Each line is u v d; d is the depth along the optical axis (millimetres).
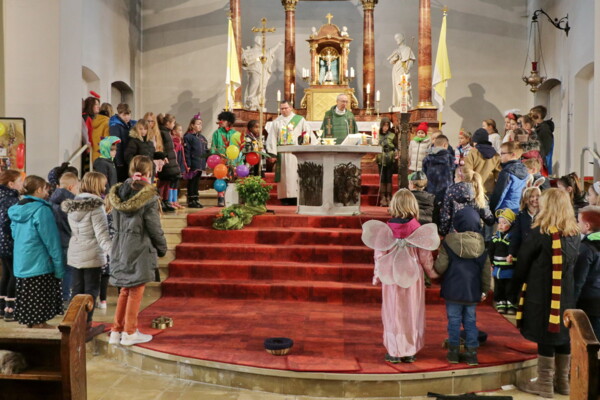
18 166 8500
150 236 5508
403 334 5027
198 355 5215
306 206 8719
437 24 15125
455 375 4906
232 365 5020
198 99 15453
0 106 9141
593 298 4738
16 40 9078
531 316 4738
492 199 6926
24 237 5555
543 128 9852
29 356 3799
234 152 9352
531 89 13578
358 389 4824
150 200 5414
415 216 5113
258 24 15477
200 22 15469
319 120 14227
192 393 4898
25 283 5582
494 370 4996
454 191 6027
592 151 9445
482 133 8039
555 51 13305
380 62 15312
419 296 5105
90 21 12305
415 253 5070
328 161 8430
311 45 14344
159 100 15531
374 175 11469
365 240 5051
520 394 4879
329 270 7488
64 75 9258
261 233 8148
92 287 5828
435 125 13570
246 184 8656
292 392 4883
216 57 15406
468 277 4973
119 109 8984
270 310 6789
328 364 5004
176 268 7715
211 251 7953
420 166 9578
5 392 3832
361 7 15367
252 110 14148
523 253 4773
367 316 6559
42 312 5613
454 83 15102
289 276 7559
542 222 4688
